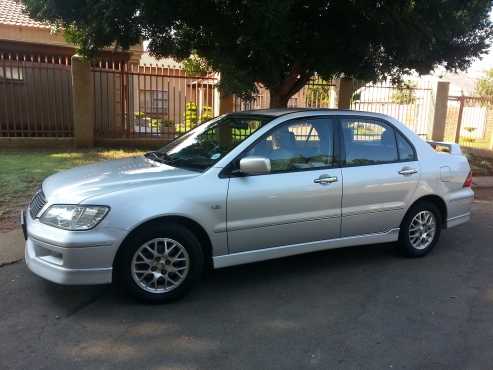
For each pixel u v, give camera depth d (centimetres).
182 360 335
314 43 791
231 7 689
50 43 1374
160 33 785
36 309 404
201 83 1466
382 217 529
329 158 498
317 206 481
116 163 505
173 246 417
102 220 387
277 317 404
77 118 1199
